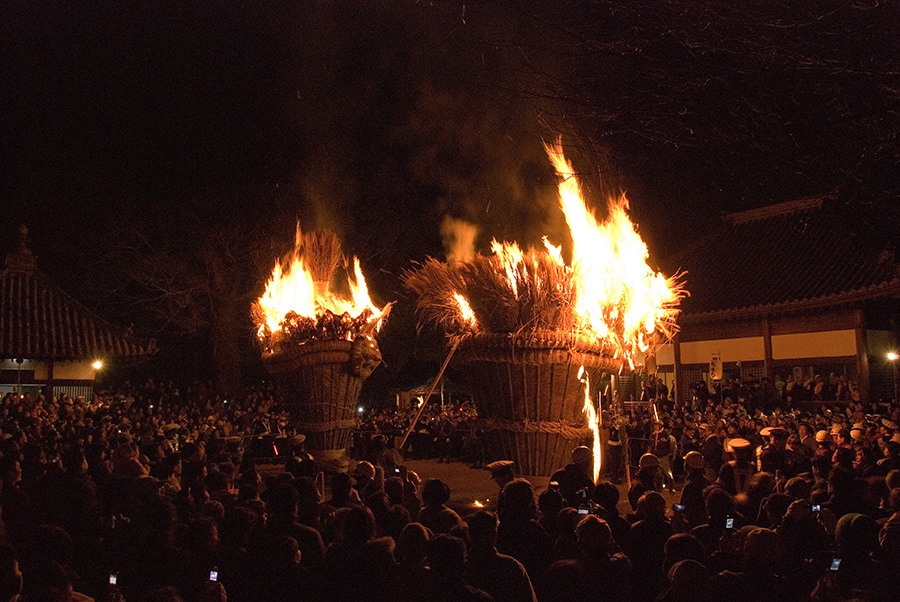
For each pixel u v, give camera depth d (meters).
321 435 15.31
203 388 33.22
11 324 27.89
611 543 4.85
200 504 7.46
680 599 4.13
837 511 6.72
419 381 33.16
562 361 10.22
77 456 9.97
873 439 12.09
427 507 6.09
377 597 4.64
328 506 7.30
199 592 5.07
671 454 15.32
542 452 10.31
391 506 6.15
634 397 30.50
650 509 5.68
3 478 8.65
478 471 19.34
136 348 29.50
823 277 24.95
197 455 9.90
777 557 4.59
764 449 10.38
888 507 6.72
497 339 10.36
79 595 5.36
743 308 26.14
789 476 10.73
